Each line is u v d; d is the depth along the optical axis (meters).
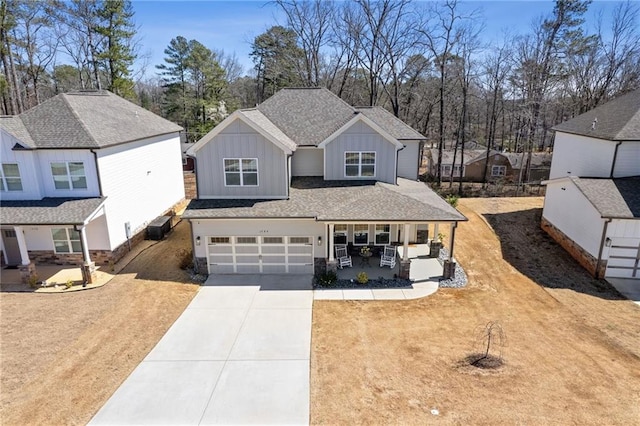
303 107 23.61
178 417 9.52
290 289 16.94
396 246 20.91
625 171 20.33
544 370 11.08
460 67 38.59
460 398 9.86
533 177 42.19
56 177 18.67
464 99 37.34
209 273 18.55
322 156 21.00
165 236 23.86
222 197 18.86
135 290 16.89
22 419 9.45
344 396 10.12
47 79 53.72
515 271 19.19
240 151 18.20
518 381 10.54
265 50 59.12
